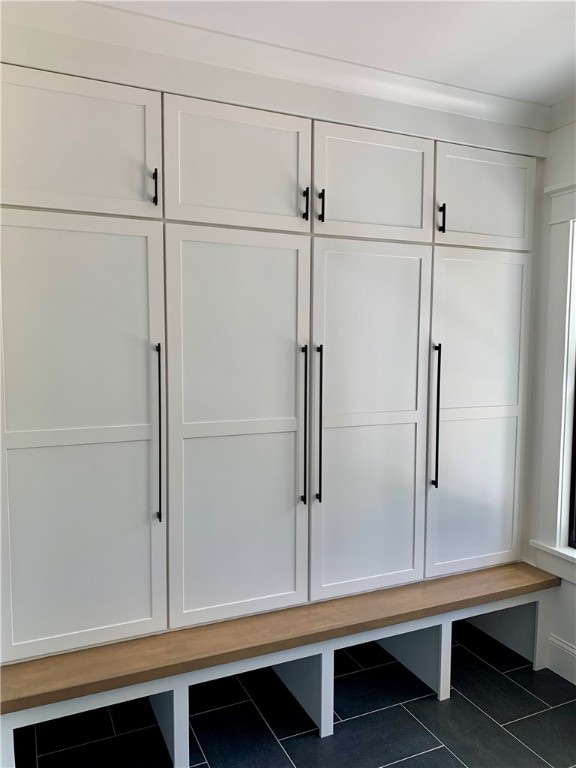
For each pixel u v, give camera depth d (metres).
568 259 2.35
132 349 1.81
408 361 2.25
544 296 2.47
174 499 1.90
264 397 2.01
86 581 1.81
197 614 1.97
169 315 1.85
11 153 1.62
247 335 1.97
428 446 2.33
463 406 2.39
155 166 1.79
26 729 2.06
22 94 1.62
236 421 1.98
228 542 2.00
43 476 1.73
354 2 1.59
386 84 2.07
